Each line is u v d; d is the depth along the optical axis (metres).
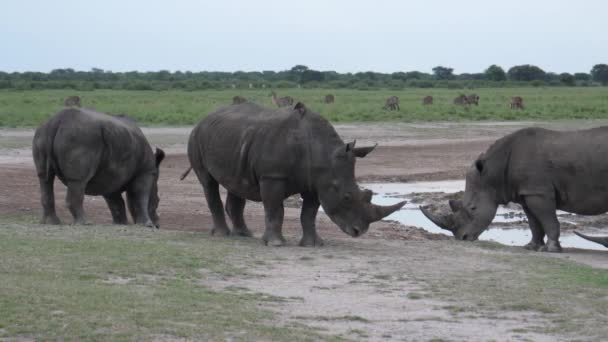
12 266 11.61
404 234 17.81
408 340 9.27
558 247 15.95
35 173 26.00
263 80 158.00
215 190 16.27
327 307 10.55
